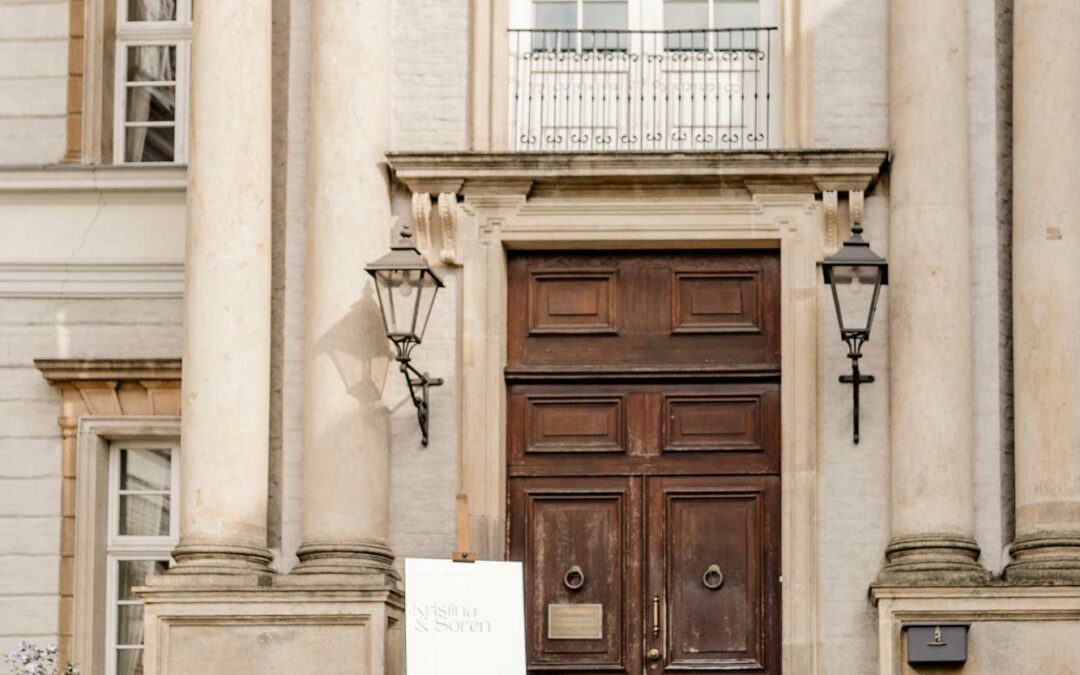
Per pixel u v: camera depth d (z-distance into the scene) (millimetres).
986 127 16156
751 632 16297
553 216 16422
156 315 17641
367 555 15859
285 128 16578
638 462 16531
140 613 17469
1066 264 15625
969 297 15891
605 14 16953
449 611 14453
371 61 16344
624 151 16234
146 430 17453
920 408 15695
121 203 17750
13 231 17766
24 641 17219
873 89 16359
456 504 15484
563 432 16594
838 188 16188
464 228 16422
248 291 16031
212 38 16219
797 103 16391
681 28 16891
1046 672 15117
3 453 17531
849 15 16438
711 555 16406
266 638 15484
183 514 15914
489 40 16625
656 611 16375
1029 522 15492
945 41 16016
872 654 15773
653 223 16406
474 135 16484
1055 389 15516
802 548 15930
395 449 16250
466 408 16234
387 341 16188
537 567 16469
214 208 16078
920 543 15531
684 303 16641
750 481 16438
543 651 16391
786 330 16203
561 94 16844
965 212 15922
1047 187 15703
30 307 17703
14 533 17422
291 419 16281
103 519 17500
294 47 16656
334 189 16172
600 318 16656
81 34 18141
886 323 16062
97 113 18078
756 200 16312
